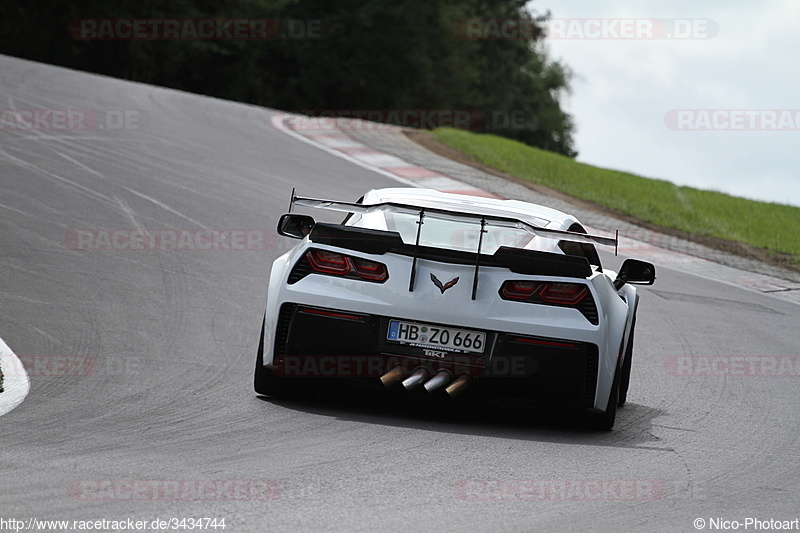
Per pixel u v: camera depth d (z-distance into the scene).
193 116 80.50
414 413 21.16
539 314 19.50
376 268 19.75
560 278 19.73
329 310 19.70
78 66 172.75
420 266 19.73
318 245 20.23
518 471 17.00
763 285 51.72
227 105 93.25
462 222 21.12
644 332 35.41
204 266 37.78
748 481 17.67
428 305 19.42
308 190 57.97
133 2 172.38
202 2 183.62
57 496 13.69
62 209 44.09
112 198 47.66
